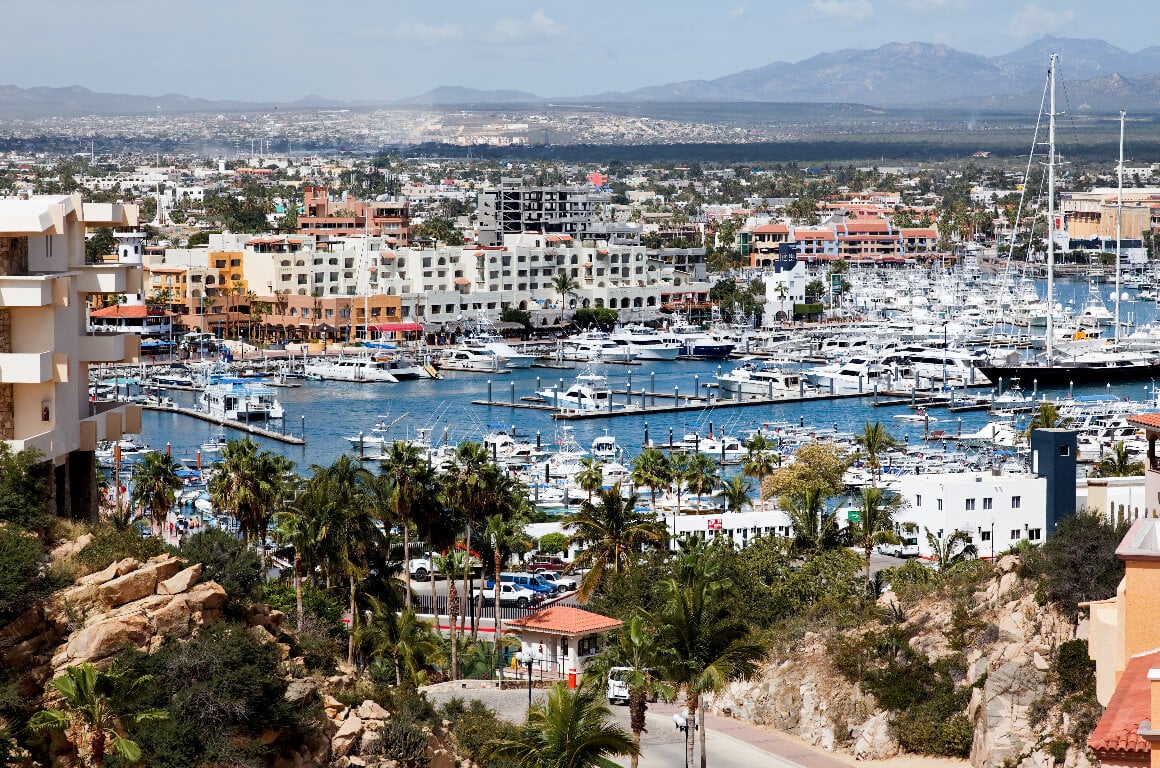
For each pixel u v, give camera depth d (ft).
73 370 326.85
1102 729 185.68
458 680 469.57
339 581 515.91
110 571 272.10
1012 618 414.82
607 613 514.68
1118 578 400.06
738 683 450.30
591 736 300.81
